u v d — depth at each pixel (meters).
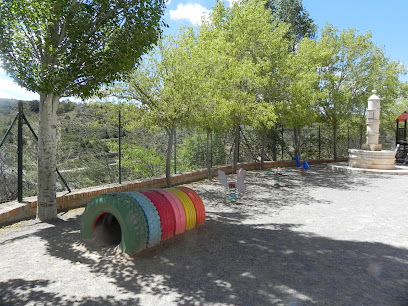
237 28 15.01
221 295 3.83
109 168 18.16
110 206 5.29
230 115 13.73
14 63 6.05
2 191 10.62
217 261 4.91
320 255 5.18
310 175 16.33
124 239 5.13
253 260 4.95
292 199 10.16
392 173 16.08
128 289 3.99
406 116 22.50
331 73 20.81
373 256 5.14
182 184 13.05
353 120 22.89
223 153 19.66
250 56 15.34
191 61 10.05
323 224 7.12
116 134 18.64
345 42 21.38
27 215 7.41
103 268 4.65
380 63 21.31
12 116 12.65
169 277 4.34
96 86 6.81
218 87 12.32
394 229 6.72
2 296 3.80
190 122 11.51
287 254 5.21
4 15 5.68
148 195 5.98
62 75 5.93
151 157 18.34
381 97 21.92
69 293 3.88
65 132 16.72
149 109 10.74
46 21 5.90
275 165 19.88
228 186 9.62
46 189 7.17
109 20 6.67
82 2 6.43
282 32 16.77
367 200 9.93
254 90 15.37
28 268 4.62
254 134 21.55
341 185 13.05
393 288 4.02
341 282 4.19
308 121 18.94
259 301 3.68
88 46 6.54
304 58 16.98
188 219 6.38
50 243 5.71
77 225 6.85
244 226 6.93
